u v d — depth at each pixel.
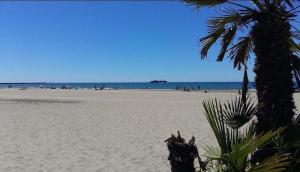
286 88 5.02
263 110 5.02
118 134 13.78
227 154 4.26
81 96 42.16
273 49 5.02
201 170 4.79
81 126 15.83
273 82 5.00
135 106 26.67
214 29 5.62
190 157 4.50
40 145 11.55
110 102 31.05
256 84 5.15
